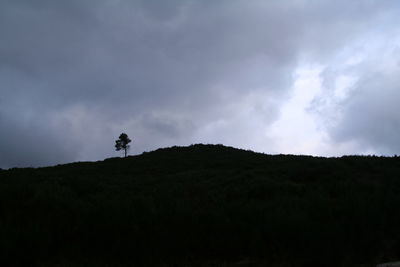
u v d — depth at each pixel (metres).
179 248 13.59
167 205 16.34
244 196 22.20
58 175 31.75
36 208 16.09
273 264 13.20
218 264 13.12
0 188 17.80
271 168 32.44
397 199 18.27
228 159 42.53
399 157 31.47
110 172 38.56
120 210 14.87
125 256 12.78
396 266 13.00
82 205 16.36
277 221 14.79
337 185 22.03
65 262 12.48
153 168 40.00
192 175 32.00
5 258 11.41
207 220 14.83
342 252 13.48
